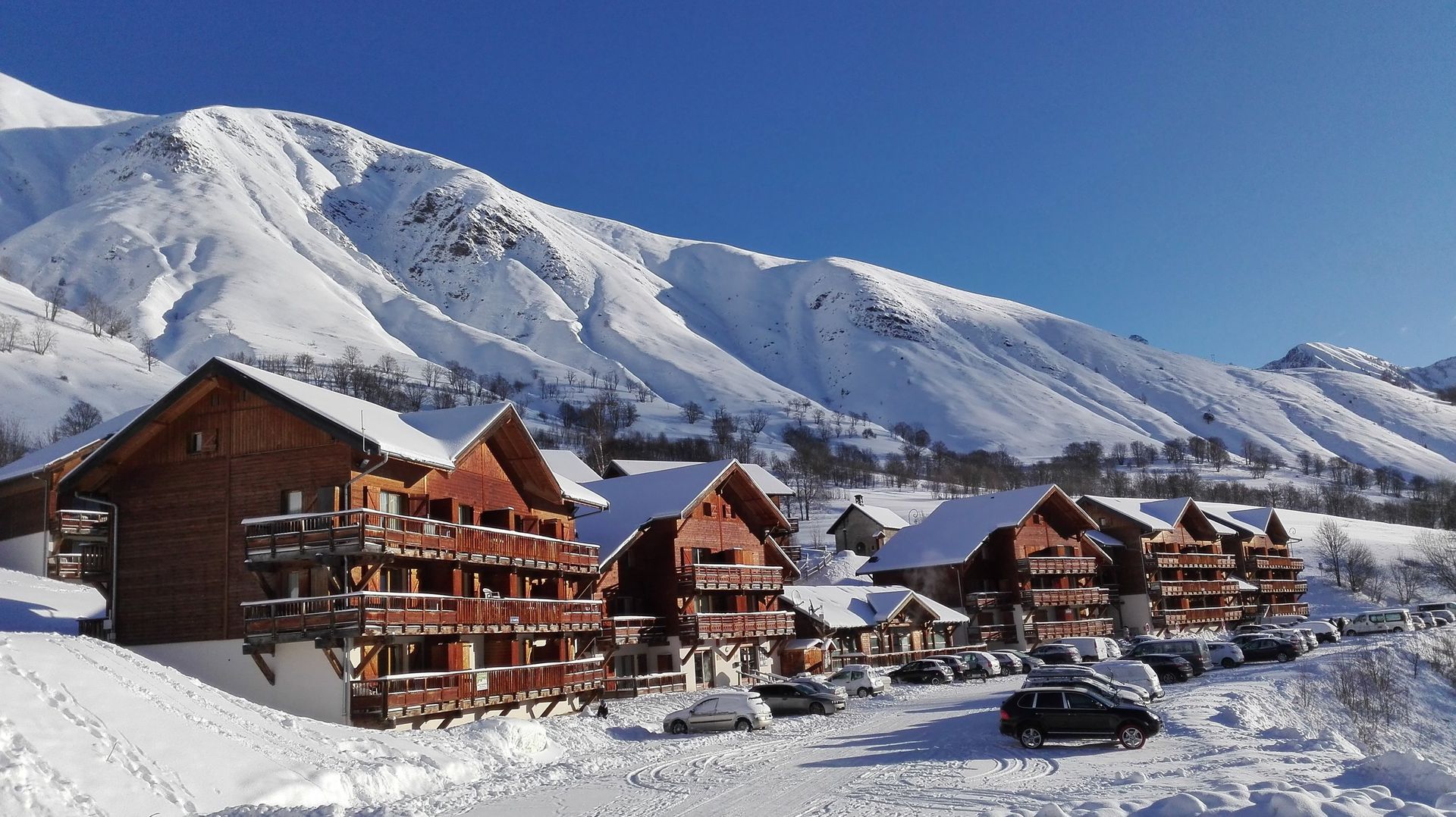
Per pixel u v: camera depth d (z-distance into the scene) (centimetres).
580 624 4825
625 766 3116
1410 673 5975
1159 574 10156
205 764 2452
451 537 4000
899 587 7925
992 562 8838
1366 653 6103
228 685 3703
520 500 4959
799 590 7275
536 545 4622
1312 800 1869
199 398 4009
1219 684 5381
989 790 2470
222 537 3869
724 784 2702
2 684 2397
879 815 2189
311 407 3744
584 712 4709
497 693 3991
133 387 17088
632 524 5834
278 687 3612
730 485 6544
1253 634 7162
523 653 4569
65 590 4944
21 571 5209
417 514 4109
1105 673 4959
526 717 4300
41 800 2000
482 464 4647
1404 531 15925
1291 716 4522
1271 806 1875
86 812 2044
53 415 14675
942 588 8494
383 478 3922
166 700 2781
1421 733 5125
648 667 5844
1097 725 3269
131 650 3869
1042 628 8712
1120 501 10688
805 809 2294
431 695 3634
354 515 3519
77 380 16562
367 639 3584
